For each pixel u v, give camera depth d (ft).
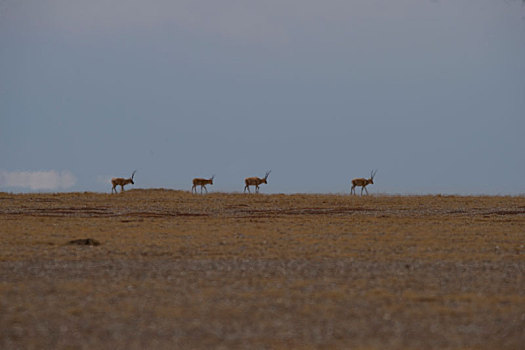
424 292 198.49
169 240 328.08
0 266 245.04
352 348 142.72
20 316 167.53
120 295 192.75
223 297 190.19
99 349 142.10
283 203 613.11
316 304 181.57
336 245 310.65
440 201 624.18
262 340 148.66
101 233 361.51
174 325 160.45
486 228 393.70
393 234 359.87
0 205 577.84
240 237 342.64
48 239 328.29
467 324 162.09
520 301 185.47
